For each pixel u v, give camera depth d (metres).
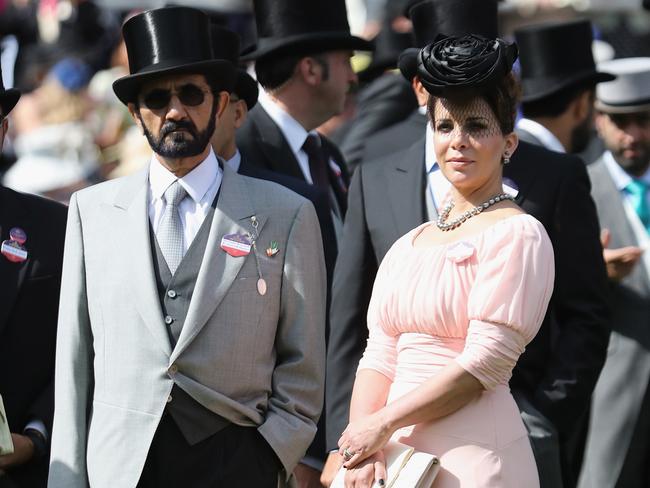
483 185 12.28
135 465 12.94
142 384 13.05
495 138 12.18
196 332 13.02
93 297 13.38
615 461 18.23
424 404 11.75
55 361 14.04
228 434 13.19
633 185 18.92
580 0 28.44
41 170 27.39
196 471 13.08
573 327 14.80
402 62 14.78
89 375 13.54
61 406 13.45
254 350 13.23
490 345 11.70
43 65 32.53
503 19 28.30
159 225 13.41
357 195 15.12
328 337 15.34
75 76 30.02
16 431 14.70
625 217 18.72
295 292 13.45
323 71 17.78
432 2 15.46
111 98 29.91
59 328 13.59
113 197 13.64
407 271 12.25
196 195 13.48
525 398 14.62
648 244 18.64
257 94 16.22
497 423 11.94
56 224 15.12
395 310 12.26
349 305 14.92
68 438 13.34
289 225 13.56
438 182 14.67
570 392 14.60
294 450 13.34
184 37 13.44
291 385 13.45
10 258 14.75
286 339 13.53
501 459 11.88
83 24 32.94
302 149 17.98
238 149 17.09
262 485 13.27
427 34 15.52
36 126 29.84
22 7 33.25
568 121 18.48
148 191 13.61
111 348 13.22
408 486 11.61
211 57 13.65
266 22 18.02
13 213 14.95
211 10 29.14
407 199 14.74
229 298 13.16
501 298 11.73
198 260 13.24
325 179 18.03
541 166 14.80
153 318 13.05
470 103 12.12
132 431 13.02
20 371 14.70
